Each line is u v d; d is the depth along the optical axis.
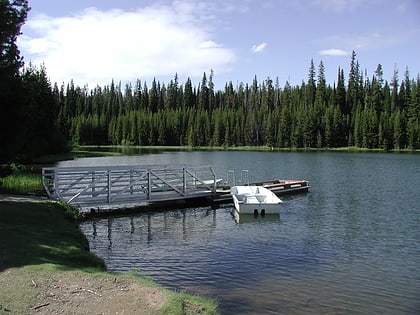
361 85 109.00
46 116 57.75
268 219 20.36
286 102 114.75
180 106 136.12
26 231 12.07
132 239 16.08
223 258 13.28
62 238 12.33
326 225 18.83
